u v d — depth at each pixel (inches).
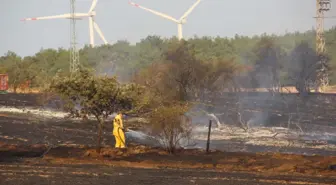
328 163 2561.5
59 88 2736.2
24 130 4097.0
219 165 2527.1
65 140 3585.1
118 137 3120.1
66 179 2075.5
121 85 2827.3
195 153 2928.2
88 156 2760.8
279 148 3440.0
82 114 2869.1
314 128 4707.2
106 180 2062.0
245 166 2502.5
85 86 2733.8
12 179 2063.2
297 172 2329.0
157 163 2573.8
